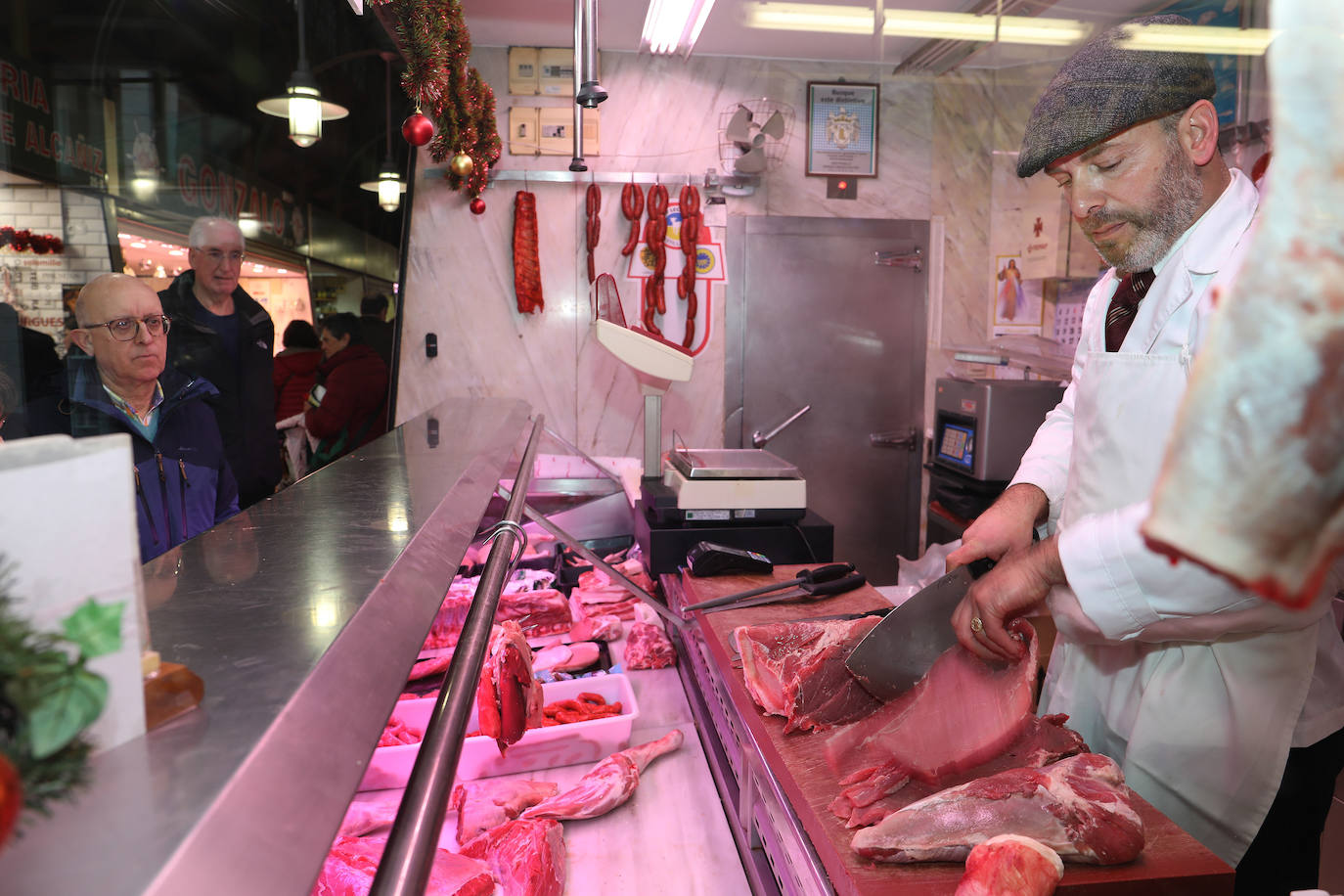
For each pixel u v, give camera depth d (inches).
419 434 71.6
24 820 13.1
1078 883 30.0
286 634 23.1
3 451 13.1
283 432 111.4
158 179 84.9
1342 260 8.0
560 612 71.9
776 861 38.3
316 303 122.3
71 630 14.2
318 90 109.0
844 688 44.5
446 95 98.2
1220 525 8.8
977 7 39.0
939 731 39.2
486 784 48.4
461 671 26.2
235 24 95.7
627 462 139.1
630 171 154.9
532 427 86.0
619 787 47.1
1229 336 8.9
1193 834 43.8
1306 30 8.3
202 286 92.2
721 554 70.5
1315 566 8.4
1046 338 112.7
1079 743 38.5
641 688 63.9
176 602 26.0
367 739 20.3
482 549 85.1
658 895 40.2
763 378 161.6
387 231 147.1
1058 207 78.7
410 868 17.1
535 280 151.4
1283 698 41.0
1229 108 30.0
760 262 158.9
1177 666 43.9
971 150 145.2
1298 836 45.1
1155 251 35.9
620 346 91.0
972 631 41.2
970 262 147.4
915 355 163.6
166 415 65.1
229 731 17.3
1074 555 35.8
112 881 12.6
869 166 158.2
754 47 117.0
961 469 126.6
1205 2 27.9
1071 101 32.8
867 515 167.3
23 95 67.9
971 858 29.8
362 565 30.1
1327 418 8.2
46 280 70.2
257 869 14.3
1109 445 45.3
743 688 48.6
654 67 153.2
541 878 38.6
